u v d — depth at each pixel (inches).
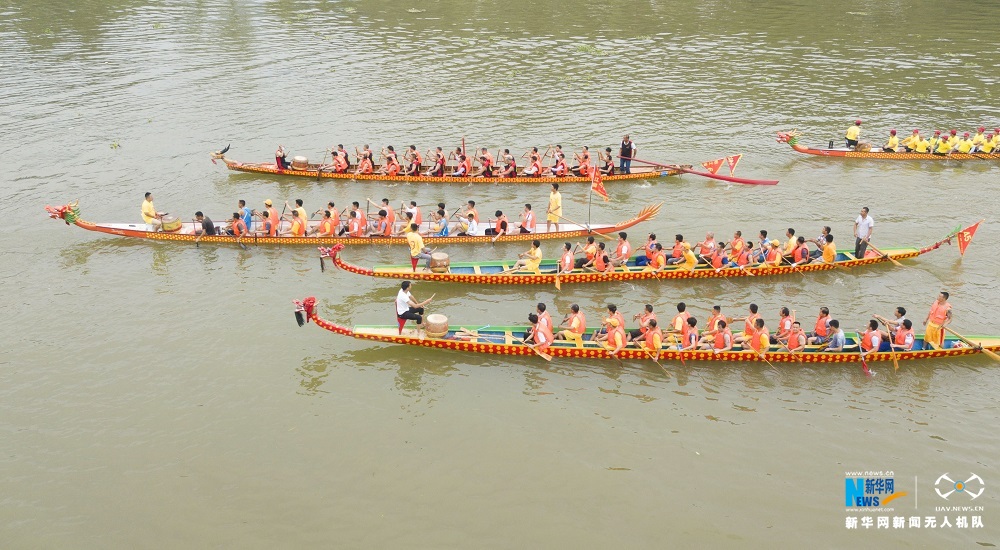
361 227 1103.6
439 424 743.1
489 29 2416.3
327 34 2316.7
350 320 918.4
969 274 1038.4
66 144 1456.7
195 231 1103.6
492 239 1114.7
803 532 620.7
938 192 1326.3
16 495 647.1
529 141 1530.5
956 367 834.2
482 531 619.5
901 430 735.7
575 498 653.9
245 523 625.0
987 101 1753.2
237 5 2699.3
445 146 1496.1
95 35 2229.3
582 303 970.7
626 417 755.4
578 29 2428.6
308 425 737.6
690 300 974.4
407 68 1987.0
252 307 941.8
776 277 1035.9
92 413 745.6
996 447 712.4
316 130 1566.2
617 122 1638.8
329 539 610.2
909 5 2765.7
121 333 878.4
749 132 1596.9
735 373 826.2
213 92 1771.7
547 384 808.3
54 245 1092.5
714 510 642.2
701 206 1264.8
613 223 1201.4
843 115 1681.8
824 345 830.5
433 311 947.3
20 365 813.9
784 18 2576.3
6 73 1852.9
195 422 737.6
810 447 713.6
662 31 2404.0
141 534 613.3
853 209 1256.2
